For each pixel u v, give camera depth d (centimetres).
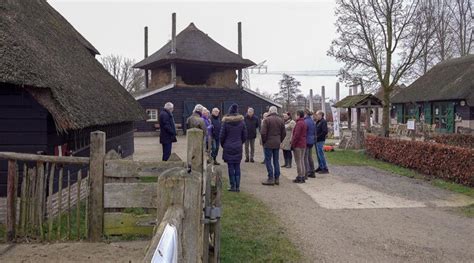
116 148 1305
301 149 1123
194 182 307
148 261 183
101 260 499
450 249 623
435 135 1978
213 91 3231
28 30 854
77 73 980
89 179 542
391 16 1792
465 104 2716
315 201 915
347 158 1675
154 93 3052
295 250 606
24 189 575
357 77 2019
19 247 546
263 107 3378
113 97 1220
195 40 3369
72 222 687
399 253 605
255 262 556
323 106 2862
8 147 694
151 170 542
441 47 3238
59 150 765
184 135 3025
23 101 695
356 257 587
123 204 541
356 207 866
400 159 1432
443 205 888
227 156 988
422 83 3416
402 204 895
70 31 1461
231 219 750
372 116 3672
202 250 448
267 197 944
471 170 1055
